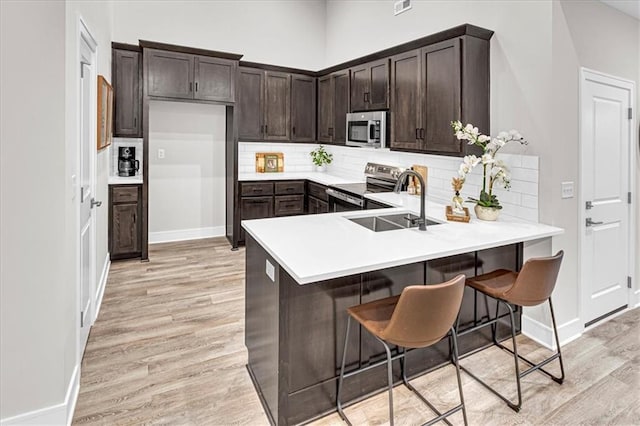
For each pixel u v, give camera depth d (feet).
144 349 8.71
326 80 17.28
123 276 13.43
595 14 9.41
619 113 10.34
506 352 8.70
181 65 15.29
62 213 6.00
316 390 6.48
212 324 9.99
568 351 8.79
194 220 18.71
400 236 7.59
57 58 5.84
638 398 7.16
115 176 15.76
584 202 9.52
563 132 8.86
